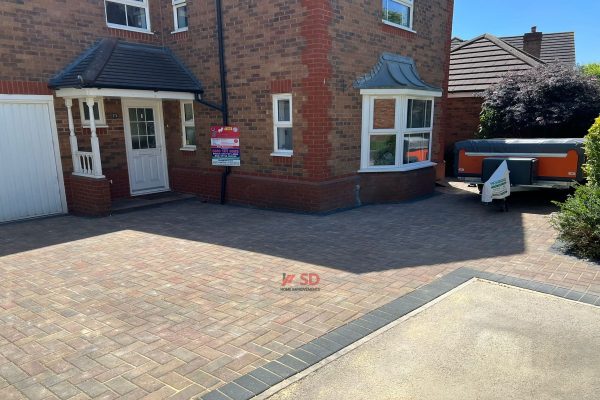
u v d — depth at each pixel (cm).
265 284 543
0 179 888
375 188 1039
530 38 2202
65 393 331
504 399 326
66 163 978
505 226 807
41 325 443
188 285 544
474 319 444
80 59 976
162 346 398
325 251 673
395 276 562
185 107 1148
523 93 1275
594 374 354
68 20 951
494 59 1609
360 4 948
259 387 338
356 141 998
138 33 1086
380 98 1007
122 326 439
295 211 956
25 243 742
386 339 407
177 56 1114
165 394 329
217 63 1032
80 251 692
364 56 979
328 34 877
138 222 888
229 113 1038
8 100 877
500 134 1370
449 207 998
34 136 926
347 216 908
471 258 627
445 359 376
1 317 462
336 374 356
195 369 362
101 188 928
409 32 1109
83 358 380
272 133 970
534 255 632
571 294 494
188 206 1052
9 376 355
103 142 1053
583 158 902
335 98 921
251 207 1024
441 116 1341
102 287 542
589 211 611
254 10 943
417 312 460
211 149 1084
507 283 529
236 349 392
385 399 328
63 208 983
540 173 952
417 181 1107
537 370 360
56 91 936
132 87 923
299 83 905
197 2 1041
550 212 920
